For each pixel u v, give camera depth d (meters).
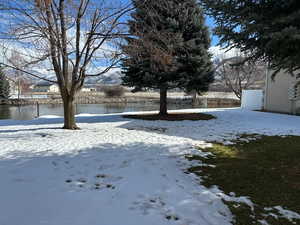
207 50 10.35
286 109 12.84
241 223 2.28
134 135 6.27
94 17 6.46
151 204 2.55
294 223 2.29
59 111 19.94
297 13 2.71
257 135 6.60
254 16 3.11
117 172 3.46
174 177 3.39
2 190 2.73
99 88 50.16
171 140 5.72
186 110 14.36
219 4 3.43
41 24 5.95
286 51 3.15
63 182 3.04
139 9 7.52
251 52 3.77
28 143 5.05
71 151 4.46
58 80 7.05
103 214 2.30
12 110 20.67
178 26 9.48
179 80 9.74
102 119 10.35
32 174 3.26
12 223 2.08
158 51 6.86
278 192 2.97
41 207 2.38
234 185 3.18
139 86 10.46
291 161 4.21
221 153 4.69
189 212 2.43
